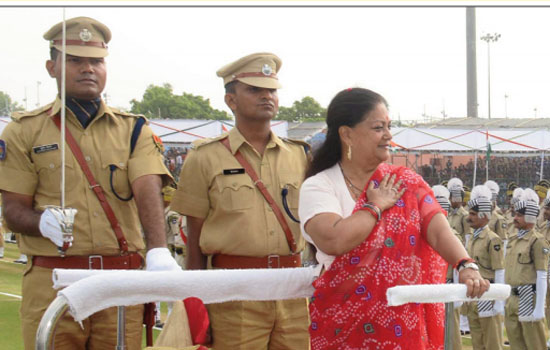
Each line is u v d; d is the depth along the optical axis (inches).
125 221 153.0
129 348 144.3
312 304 108.9
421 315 108.7
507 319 335.3
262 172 170.2
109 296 85.4
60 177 148.9
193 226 174.1
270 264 167.0
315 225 109.0
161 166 153.9
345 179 114.2
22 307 150.5
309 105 1702.8
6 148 148.7
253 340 161.5
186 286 91.4
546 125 1191.6
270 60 172.2
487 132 888.3
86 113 152.0
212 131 769.6
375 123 112.4
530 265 326.0
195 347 87.7
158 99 1524.4
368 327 105.8
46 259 146.9
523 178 1291.8
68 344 142.6
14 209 146.6
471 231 442.3
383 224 107.1
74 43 148.6
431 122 1263.5
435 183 1282.0
